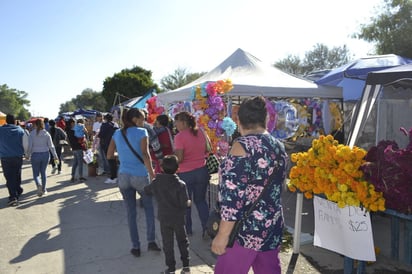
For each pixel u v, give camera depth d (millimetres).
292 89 6988
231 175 2037
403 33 19188
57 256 4352
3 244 4793
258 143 2119
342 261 3969
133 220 4254
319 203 3520
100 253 4410
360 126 4324
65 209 6500
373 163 2980
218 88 5730
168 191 3607
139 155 4125
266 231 2166
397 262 3887
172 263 3682
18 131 7008
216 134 5688
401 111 6277
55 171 11234
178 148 4414
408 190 2732
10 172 6926
